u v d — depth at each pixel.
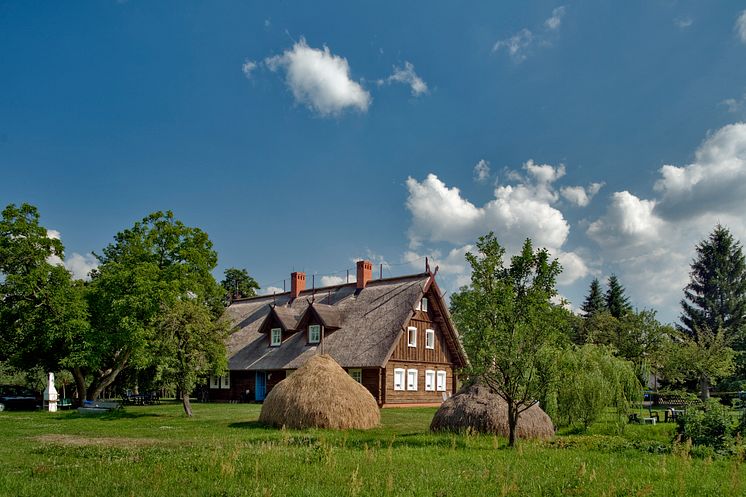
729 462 14.13
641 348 52.78
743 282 70.44
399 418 30.86
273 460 13.70
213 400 52.66
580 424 25.41
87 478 11.95
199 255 45.53
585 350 25.44
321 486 10.94
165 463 13.57
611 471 12.58
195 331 32.38
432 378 47.53
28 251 39.84
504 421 20.38
